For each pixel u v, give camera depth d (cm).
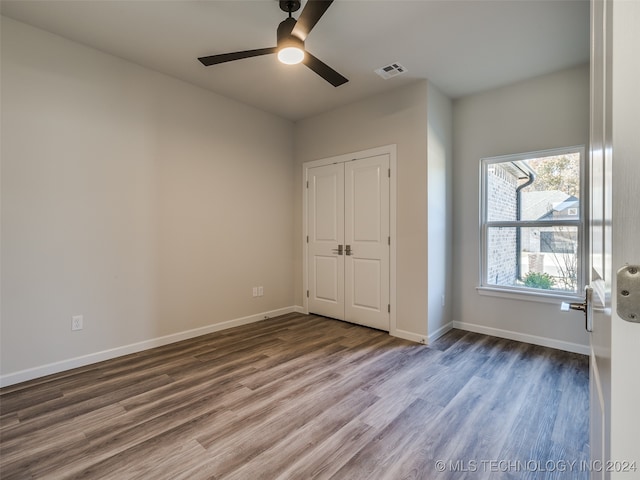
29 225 248
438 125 351
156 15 236
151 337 317
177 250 337
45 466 159
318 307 439
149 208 315
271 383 244
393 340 339
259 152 415
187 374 259
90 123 278
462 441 178
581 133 303
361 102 383
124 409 208
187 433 184
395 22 241
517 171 344
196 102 350
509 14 231
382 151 364
